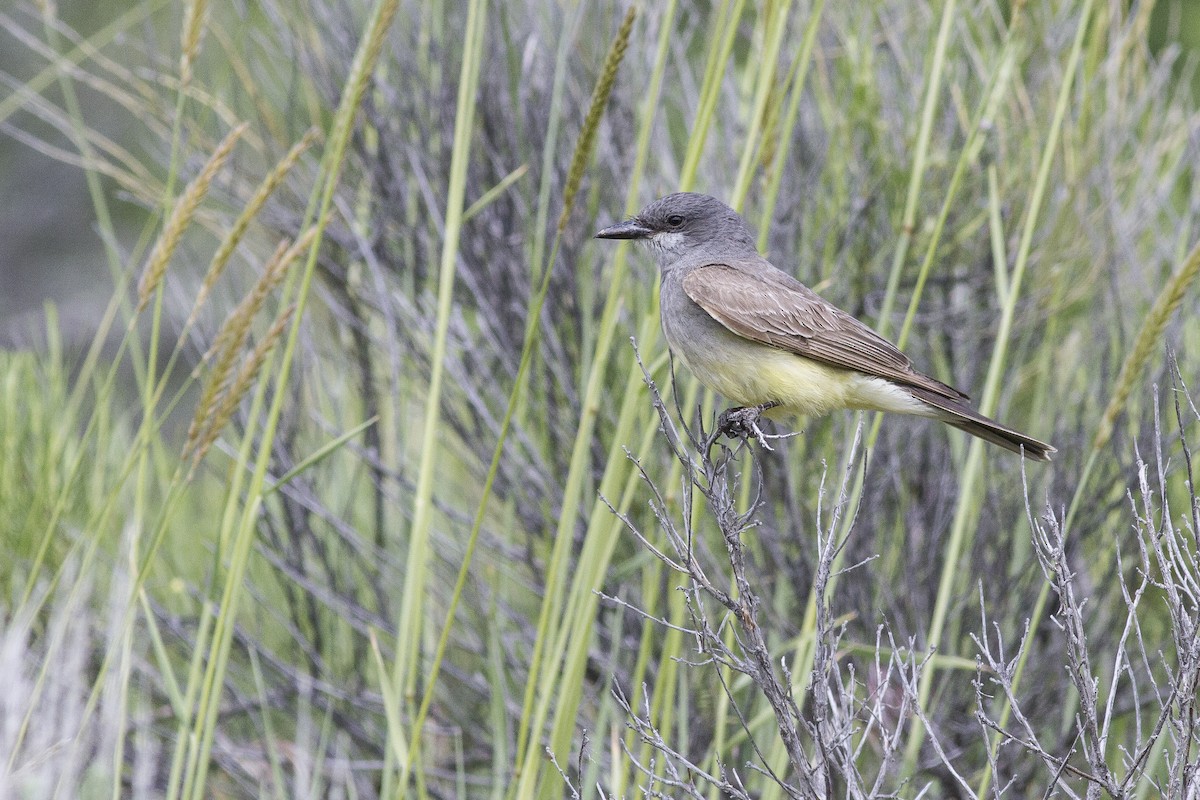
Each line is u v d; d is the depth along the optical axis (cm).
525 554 1130
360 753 1124
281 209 1180
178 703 807
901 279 1140
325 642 1159
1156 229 1198
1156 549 596
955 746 1089
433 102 1169
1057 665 1076
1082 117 1113
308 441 1180
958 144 1141
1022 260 875
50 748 711
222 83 1212
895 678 1046
